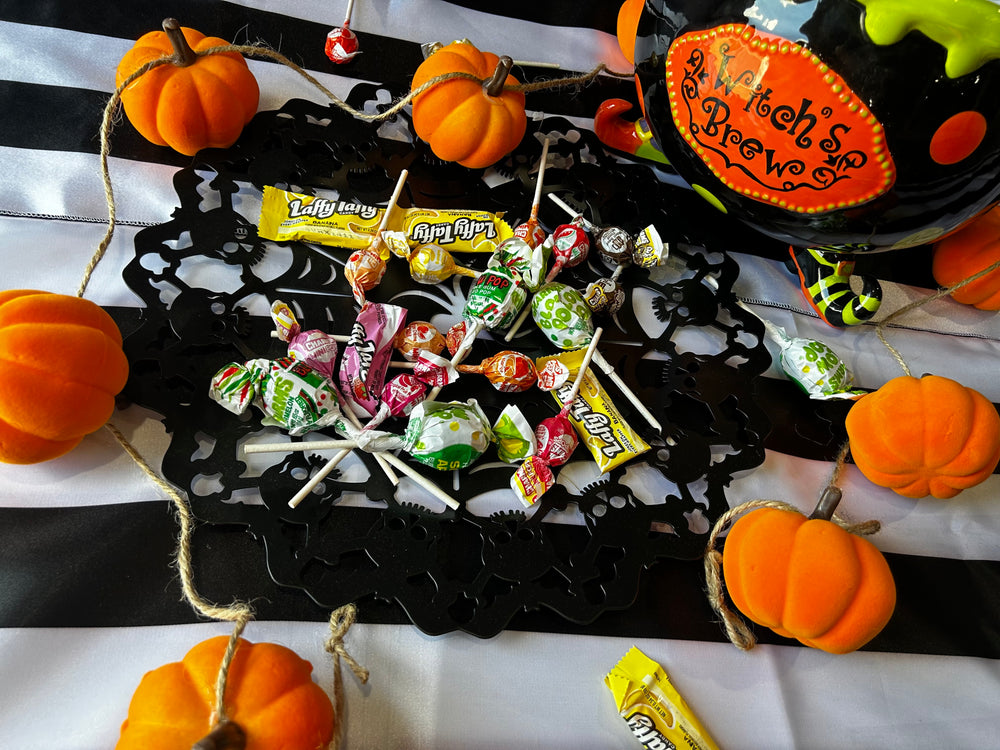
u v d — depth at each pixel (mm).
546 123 469
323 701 292
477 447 360
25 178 408
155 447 360
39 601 320
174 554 339
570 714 337
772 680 363
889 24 306
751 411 413
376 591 335
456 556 358
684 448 397
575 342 399
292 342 369
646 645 358
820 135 338
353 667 314
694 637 365
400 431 376
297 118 436
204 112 396
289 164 426
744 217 409
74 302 328
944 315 491
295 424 354
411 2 515
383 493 359
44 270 389
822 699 366
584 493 377
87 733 301
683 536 375
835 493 361
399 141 458
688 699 351
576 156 470
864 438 390
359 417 379
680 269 463
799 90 332
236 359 378
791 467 421
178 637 323
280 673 284
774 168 361
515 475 367
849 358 462
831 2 317
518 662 342
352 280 388
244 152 424
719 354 431
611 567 370
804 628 333
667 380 418
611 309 425
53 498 341
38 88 431
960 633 395
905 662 382
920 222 366
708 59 353
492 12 533
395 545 346
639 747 338
